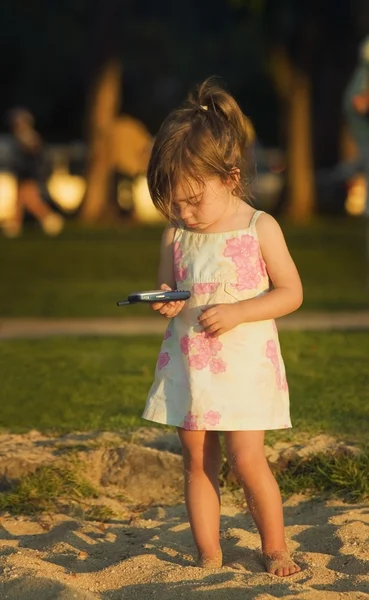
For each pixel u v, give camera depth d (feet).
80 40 221.05
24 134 121.70
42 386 39.22
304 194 154.71
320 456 28.89
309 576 21.93
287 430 31.19
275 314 22.62
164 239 23.72
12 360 44.78
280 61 150.00
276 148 231.09
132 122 152.35
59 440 31.48
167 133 22.53
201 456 23.11
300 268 86.48
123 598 20.76
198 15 229.66
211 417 22.43
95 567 23.07
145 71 221.25
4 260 93.09
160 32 215.72
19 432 32.63
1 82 230.07
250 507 22.82
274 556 22.53
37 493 27.78
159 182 22.56
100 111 149.07
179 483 28.89
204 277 22.84
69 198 156.76
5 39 222.28
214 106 22.90
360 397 36.09
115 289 73.46
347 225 137.80
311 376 39.91
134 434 31.55
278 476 28.66
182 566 22.56
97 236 120.88
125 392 38.14
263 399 22.59
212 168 22.27
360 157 53.31
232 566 22.82
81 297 69.36
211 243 23.00
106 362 44.21
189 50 217.77
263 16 146.41
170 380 22.98
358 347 47.50
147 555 23.00
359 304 64.95
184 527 25.75
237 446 22.66
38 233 124.57
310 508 27.02
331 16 149.69
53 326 56.75
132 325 57.11
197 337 22.76
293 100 151.94
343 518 25.54
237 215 23.18
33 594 20.44
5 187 144.56
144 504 28.22
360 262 90.74
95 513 27.02
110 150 150.00
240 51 213.25
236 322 22.33
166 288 22.86
